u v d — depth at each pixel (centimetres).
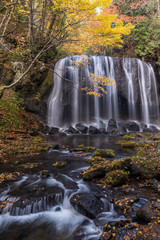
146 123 1755
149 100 1767
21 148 765
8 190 385
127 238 221
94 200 331
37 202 337
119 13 1886
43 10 918
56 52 1628
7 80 1380
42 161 608
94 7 716
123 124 1552
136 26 1998
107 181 409
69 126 1498
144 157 466
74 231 287
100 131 1409
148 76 1761
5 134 955
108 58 1678
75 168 536
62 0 664
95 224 278
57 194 364
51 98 1519
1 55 1343
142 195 344
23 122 1207
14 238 274
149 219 251
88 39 814
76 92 1616
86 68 1595
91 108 1673
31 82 1395
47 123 1451
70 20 739
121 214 291
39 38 1414
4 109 1162
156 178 403
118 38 1286
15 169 521
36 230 292
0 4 760
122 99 1720
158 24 1858
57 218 321
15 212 319
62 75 1568
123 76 1691
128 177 434
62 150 781
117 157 648
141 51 1958
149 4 1920
